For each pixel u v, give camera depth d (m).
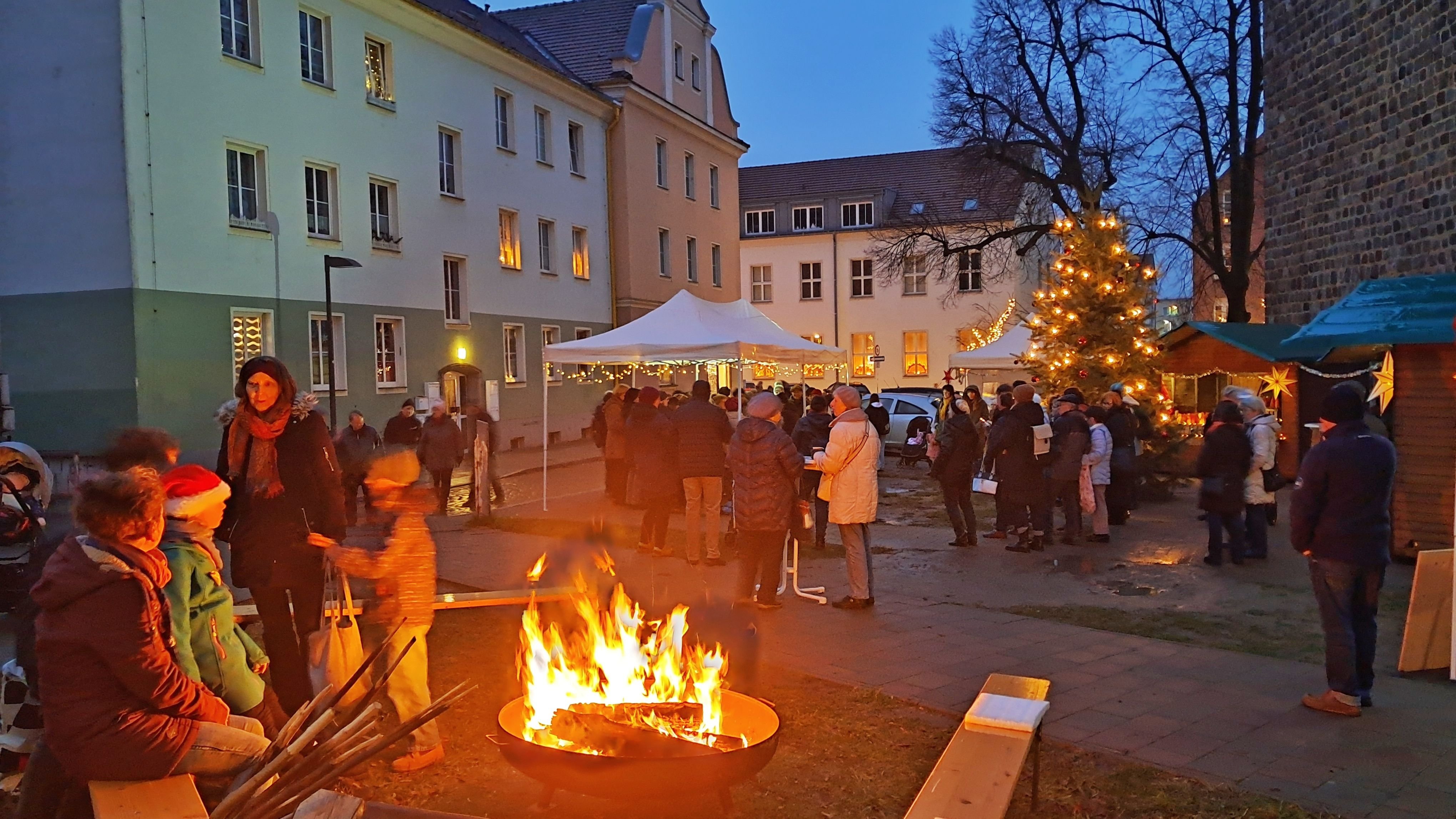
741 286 52.19
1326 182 16.34
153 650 3.10
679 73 36.50
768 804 4.39
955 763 3.68
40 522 7.91
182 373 17.88
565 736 3.95
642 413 13.41
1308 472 5.58
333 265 17.59
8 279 17.77
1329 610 5.57
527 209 28.39
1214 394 19.09
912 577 9.64
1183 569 10.02
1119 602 8.55
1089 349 16.27
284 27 20.00
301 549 4.77
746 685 6.07
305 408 4.82
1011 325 42.38
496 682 6.18
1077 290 16.34
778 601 8.16
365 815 3.17
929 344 48.75
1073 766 4.84
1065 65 27.80
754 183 54.62
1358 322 10.28
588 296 31.55
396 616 4.74
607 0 34.97
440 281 24.67
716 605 8.12
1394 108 14.50
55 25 17.16
